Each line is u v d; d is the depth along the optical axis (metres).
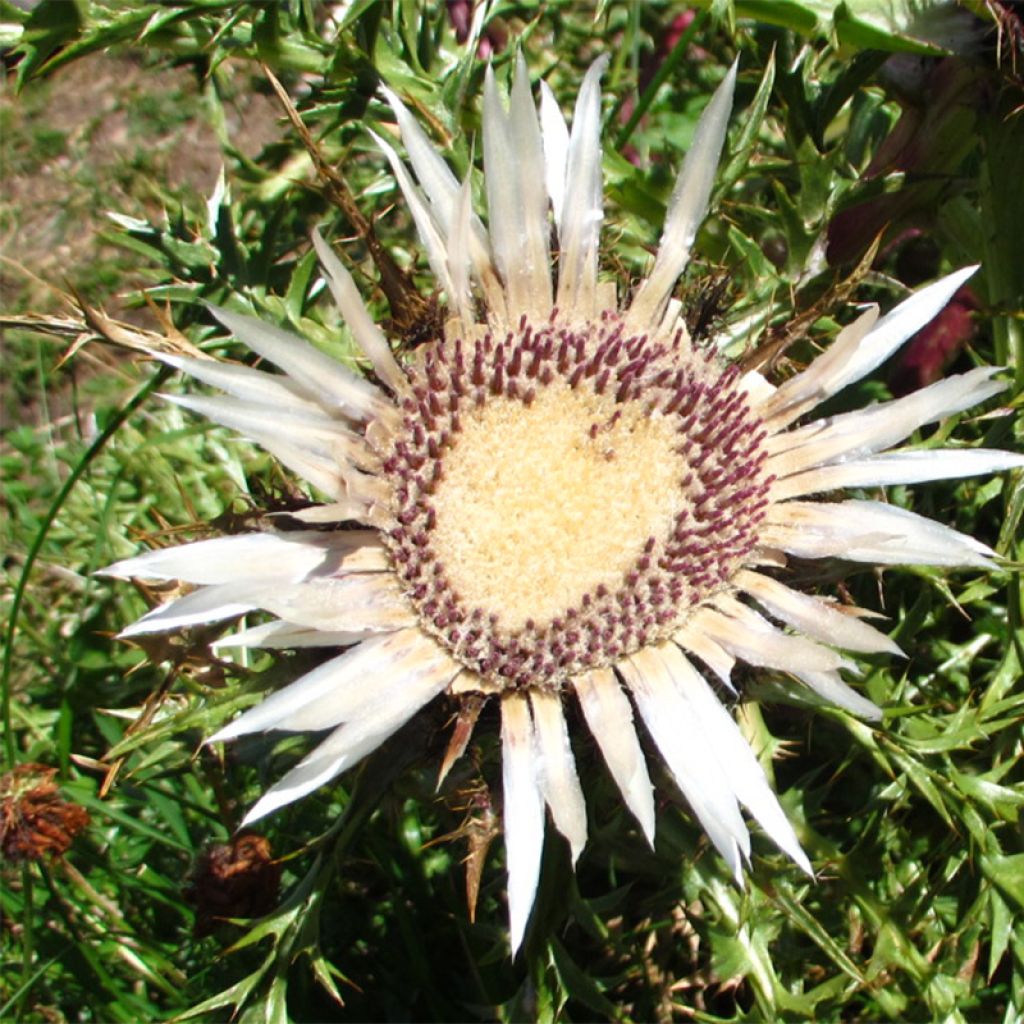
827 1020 0.31
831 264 0.33
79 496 0.39
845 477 0.28
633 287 0.30
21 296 0.45
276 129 0.46
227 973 0.33
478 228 0.29
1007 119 0.31
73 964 0.33
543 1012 0.28
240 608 0.27
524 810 0.27
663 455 0.28
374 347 0.28
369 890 0.35
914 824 0.32
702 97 0.38
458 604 0.27
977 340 0.36
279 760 0.30
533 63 0.38
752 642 0.27
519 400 0.28
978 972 0.32
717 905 0.29
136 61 0.48
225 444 0.38
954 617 0.34
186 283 0.33
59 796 0.32
